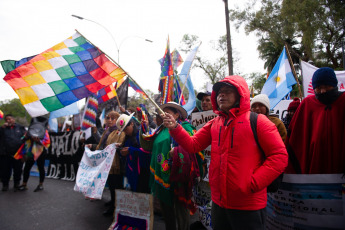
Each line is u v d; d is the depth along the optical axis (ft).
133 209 10.14
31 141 18.61
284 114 18.35
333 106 7.25
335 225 6.77
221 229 6.34
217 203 6.28
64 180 22.82
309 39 59.21
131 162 11.10
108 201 16.08
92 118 18.20
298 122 8.12
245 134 5.91
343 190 6.66
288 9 60.49
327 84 7.18
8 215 13.61
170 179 8.53
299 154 8.05
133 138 11.66
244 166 5.79
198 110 17.47
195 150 7.18
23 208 14.76
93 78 7.90
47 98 7.41
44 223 12.44
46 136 19.27
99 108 23.77
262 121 5.93
